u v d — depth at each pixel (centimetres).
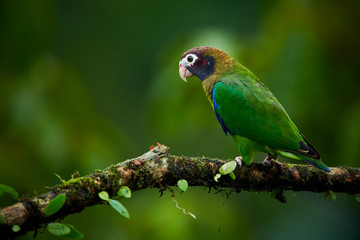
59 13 2084
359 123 1009
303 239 1530
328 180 834
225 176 779
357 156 1007
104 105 2020
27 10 1181
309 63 1058
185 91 1128
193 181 744
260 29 1168
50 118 1119
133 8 2116
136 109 2034
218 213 1155
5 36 1167
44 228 580
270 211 1546
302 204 1567
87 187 623
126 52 2095
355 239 1527
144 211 1156
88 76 2053
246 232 1161
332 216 1557
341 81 1054
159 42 2083
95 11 2120
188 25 2080
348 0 1080
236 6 2050
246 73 975
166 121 1148
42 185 1059
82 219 1156
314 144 1065
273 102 916
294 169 829
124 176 665
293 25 1090
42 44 1216
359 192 852
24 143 1081
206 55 1030
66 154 1095
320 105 1051
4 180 1024
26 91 1135
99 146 1162
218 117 963
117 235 1138
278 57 1082
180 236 1082
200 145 1559
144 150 1925
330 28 1070
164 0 2089
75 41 2083
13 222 551
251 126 901
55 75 1220
